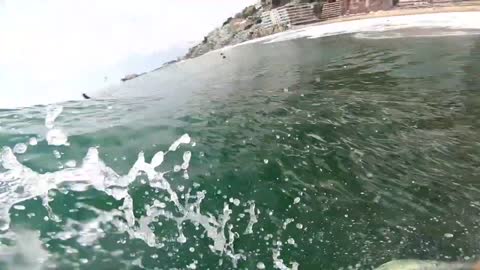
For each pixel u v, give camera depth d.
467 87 7.14
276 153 4.91
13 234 3.19
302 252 3.16
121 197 3.82
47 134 5.50
